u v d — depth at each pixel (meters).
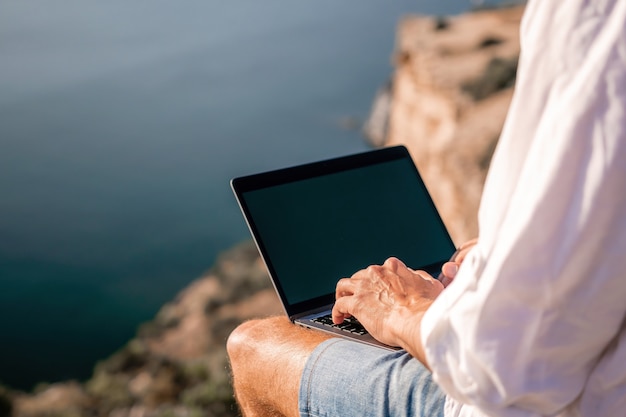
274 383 1.68
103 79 140.38
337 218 2.05
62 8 188.12
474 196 19.61
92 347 61.94
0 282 73.38
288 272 1.91
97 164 100.62
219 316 38.97
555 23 1.03
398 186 2.18
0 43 163.12
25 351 60.59
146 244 79.69
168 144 106.88
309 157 97.56
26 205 90.56
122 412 23.19
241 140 106.00
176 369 22.64
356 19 168.25
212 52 153.75
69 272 74.81
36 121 118.00
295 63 142.25
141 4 191.50
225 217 84.88
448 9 166.75
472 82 25.30
